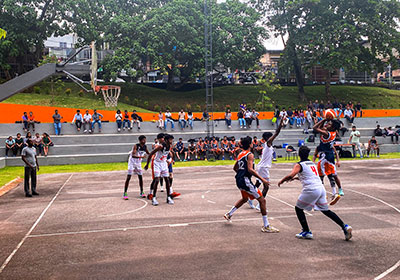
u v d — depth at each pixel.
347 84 50.22
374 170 17.50
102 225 8.25
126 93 41.09
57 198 11.77
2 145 23.22
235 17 41.12
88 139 25.34
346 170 17.58
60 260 6.06
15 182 15.27
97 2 40.38
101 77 43.22
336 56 37.09
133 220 8.62
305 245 6.62
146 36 37.50
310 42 38.06
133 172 11.38
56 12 38.31
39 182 15.42
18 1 35.91
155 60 37.41
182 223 8.26
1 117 26.38
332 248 6.45
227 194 11.91
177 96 41.88
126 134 26.73
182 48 38.16
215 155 24.23
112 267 5.70
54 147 23.44
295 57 41.50
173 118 31.72
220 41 39.06
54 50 47.56
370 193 11.76
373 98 44.22
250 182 7.57
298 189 12.53
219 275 5.30
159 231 7.66
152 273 5.41
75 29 39.44
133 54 38.00
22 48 37.41
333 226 7.92
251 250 6.38
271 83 43.59
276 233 7.40
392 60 39.12
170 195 10.75
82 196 12.02
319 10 39.38
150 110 37.59
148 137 26.69
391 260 5.86
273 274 5.32
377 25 37.59
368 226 7.90
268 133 9.53
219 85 46.59
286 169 18.56
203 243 6.80
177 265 5.72
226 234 7.35
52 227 8.18
